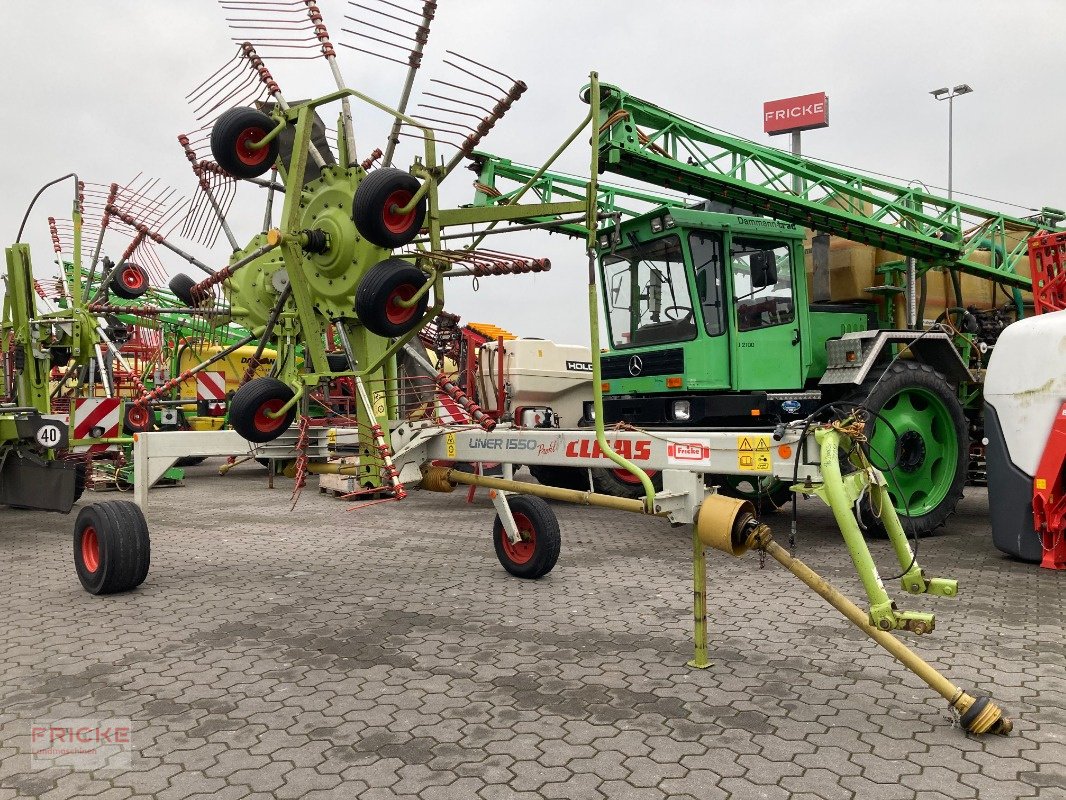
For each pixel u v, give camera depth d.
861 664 3.57
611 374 7.72
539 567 5.20
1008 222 8.95
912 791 2.42
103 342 9.10
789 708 3.07
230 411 4.62
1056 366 5.35
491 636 4.03
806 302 7.52
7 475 7.01
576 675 3.45
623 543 6.72
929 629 2.84
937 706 3.09
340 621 4.32
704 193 7.51
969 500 9.09
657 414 7.31
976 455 8.64
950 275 9.00
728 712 3.04
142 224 6.44
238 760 2.68
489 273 4.38
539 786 2.47
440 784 2.49
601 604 4.64
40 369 7.76
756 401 6.88
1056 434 5.33
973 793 2.40
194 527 7.71
